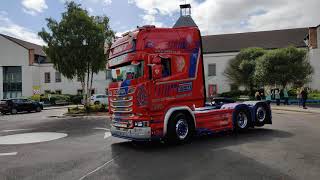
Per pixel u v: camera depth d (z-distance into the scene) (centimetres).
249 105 1360
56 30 2689
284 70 3309
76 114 2662
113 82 1145
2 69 5528
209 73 4947
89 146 1138
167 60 1059
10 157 982
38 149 1110
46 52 2742
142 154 952
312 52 4275
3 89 5528
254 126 1419
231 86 4675
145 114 1012
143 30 1023
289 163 767
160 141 1169
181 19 4303
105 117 2380
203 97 1148
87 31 2658
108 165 827
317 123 1586
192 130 1117
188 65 1109
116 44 1131
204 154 906
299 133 1248
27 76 5444
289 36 4984
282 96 3306
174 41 1080
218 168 743
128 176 712
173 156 901
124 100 1059
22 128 1848
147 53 1016
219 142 1095
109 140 1264
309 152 884
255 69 3684
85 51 2700
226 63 4862
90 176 725
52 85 5550
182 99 1091
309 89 3978
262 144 1024
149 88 1010
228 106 1294
